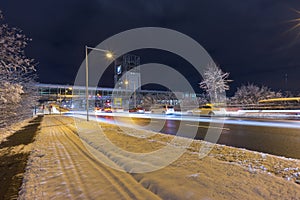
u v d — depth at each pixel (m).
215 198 2.90
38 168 4.83
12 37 8.35
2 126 13.19
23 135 11.62
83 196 3.21
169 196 3.05
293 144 7.04
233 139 8.35
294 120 15.77
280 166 4.41
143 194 3.20
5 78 10.16
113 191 3.35
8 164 5.57
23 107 20.75
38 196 3.31
